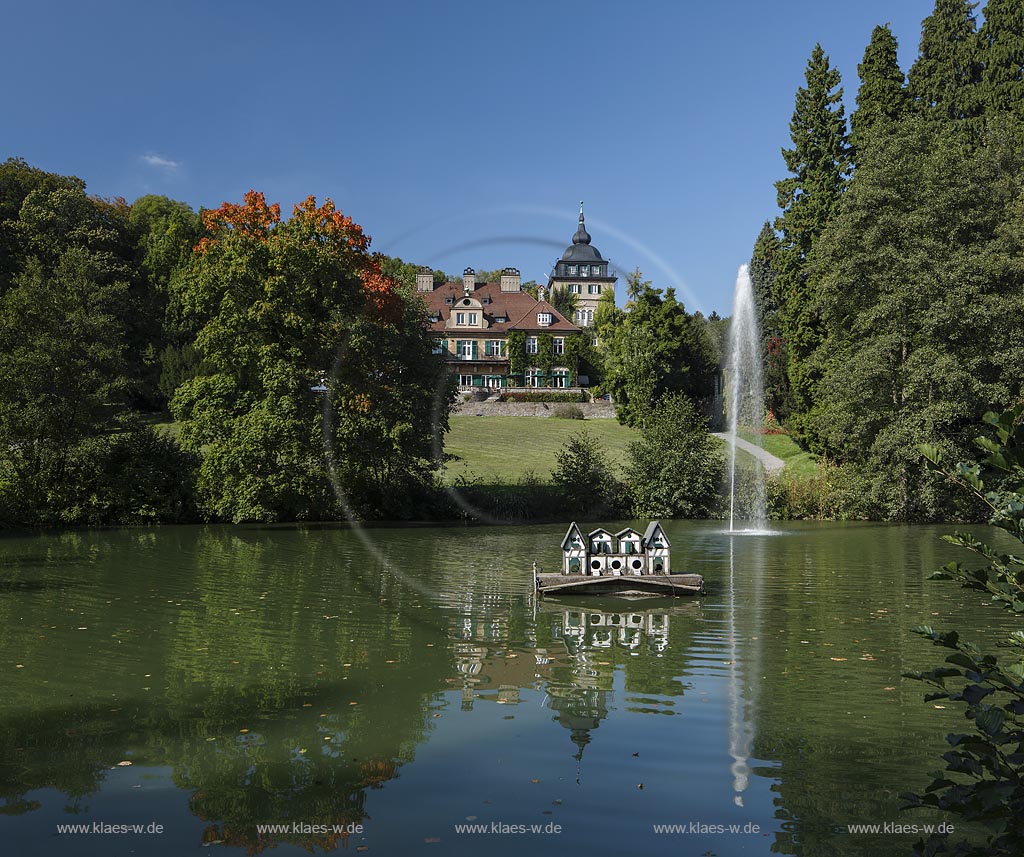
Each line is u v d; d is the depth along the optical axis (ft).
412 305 108.47
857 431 112.47
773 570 60.39
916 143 115.96
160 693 27.76
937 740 22.86
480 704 26.45
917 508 109.91
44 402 92.84
